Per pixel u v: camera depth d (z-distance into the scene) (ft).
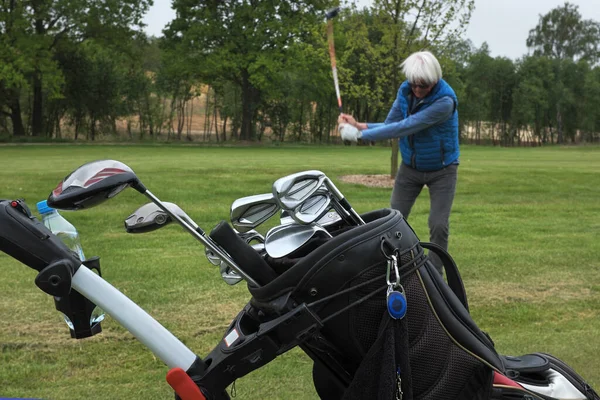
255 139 160.97
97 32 135.23
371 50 44.34
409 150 14.76
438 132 14.24
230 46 137.08
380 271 5.32
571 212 30.71
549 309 14.20
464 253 20.02
